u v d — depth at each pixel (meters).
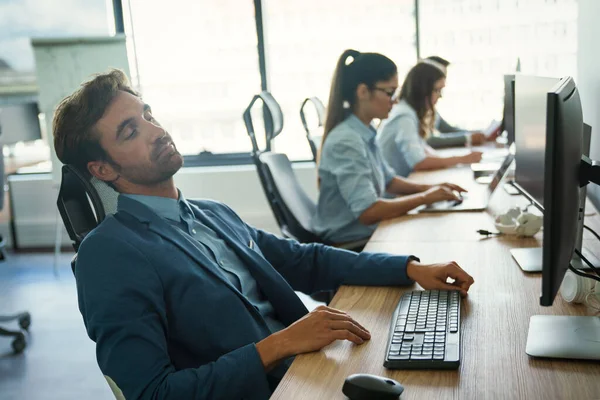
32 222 5.56
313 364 1.33
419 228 2.41
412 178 3.44
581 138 1.42
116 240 1.44
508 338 1.39
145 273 1.43
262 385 1.38
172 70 5.43
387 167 3.18
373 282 1.79
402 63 5.19
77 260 1.44
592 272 1.67
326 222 2.90
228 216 1.86
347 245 2.86
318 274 1.91
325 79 5.30
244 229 1.87
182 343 1.49
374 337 1.45
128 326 1.35
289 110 5.38
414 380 1.23
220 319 1.51
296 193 3.08
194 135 5.52
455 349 1.31
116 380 1.34
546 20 4.88
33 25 5.40
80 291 1.42
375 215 2.70
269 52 5.33
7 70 5.43
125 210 1.53
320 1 5.20
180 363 1.50
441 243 2.18
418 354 1.30
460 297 1.63
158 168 1.58
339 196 2.87
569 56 4.88
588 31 3.12
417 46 5.14
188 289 1.48
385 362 1.29
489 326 1.46
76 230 1.54
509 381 1.20
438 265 1.72
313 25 5.24
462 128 5.05
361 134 2.88
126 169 1.56
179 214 1.63
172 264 1.48
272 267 1.77
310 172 5.16
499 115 5.07
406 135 3.71
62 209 1.54
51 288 4.57
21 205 5.55
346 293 1.75
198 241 1.64
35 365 3.37
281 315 1.77
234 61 5.36
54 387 3.11
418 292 1.66
